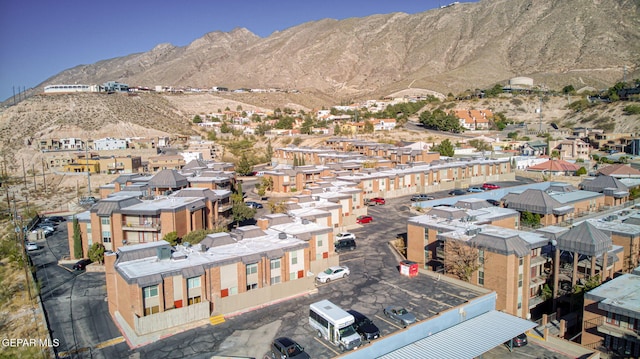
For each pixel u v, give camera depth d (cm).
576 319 5025
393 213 9212
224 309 4794
